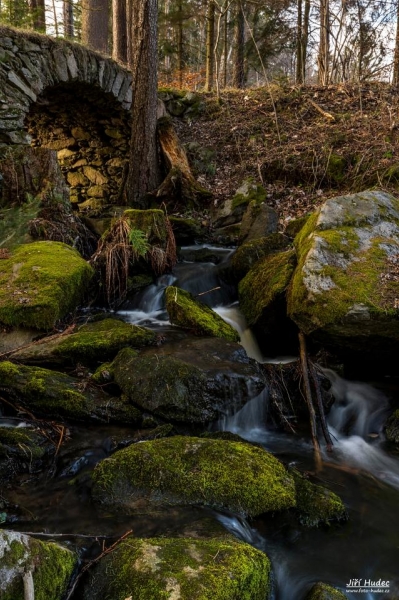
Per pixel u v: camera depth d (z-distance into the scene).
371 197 4.84
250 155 9.52
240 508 2.71
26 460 3.02
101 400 3.59
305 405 4.07
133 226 5.78
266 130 10.12
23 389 3.55
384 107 9.71
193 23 18.41
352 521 2.85
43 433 3.29
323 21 12.89
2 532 1.88
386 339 3.85
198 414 3.54
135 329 4.42
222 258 6.73
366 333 3.82
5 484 2.88
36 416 3.52
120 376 3.72
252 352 4.97
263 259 5.52
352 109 10.22
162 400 3.50
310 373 4.11
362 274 3.97
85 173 10.46
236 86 15.91
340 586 2.39
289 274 4.60
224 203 8.19
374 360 4.36
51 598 1.93
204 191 8.56
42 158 6.32
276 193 8.30
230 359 4.10
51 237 5.90
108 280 5.53
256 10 15.48
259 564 2.23
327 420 4.04
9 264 4.89
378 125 8.95
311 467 3.40
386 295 3.76
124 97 9.12
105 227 6.72
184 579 2.00
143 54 8.58
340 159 8.28
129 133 9.65
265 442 3.70
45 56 7.26
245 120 10.59
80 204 10.55
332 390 4.26
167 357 3.82
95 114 9.53
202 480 2.80
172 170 8.70
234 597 1.99
